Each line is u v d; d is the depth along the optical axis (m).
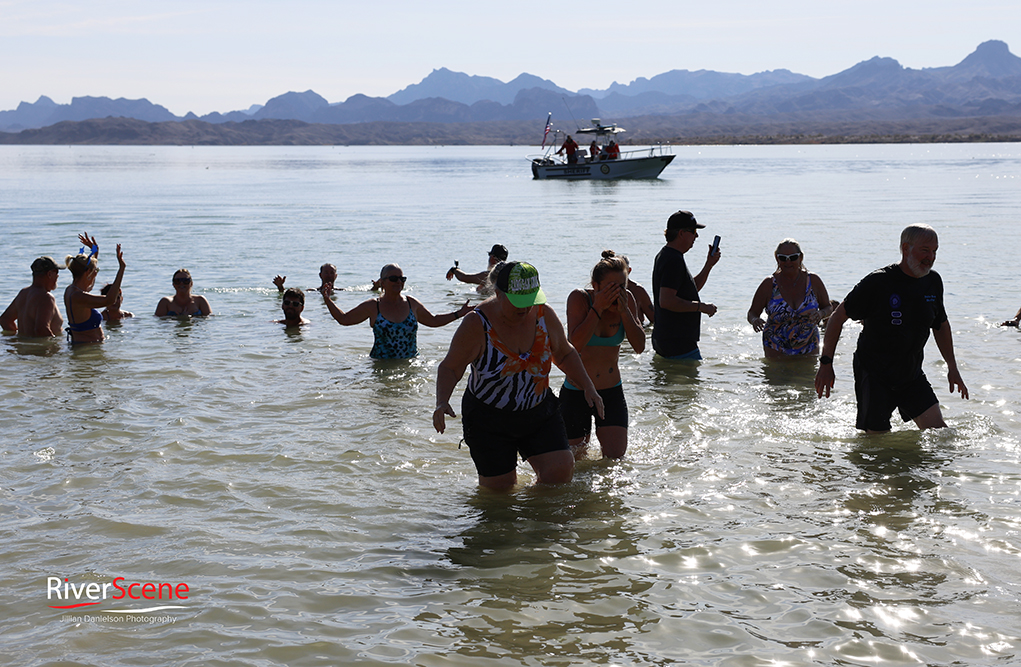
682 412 7.80
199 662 3.65
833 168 81.25
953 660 3.63
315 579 4.48
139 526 5.20
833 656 3.67
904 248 6.75
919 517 5.23
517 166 114.12
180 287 13.02
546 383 5.86
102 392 8.58
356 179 74.50
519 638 3.86
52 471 6.23
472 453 5.92
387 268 9.98
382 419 7.67
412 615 4.09
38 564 4.66
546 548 4.88
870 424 7.02
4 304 13.97
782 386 8.74
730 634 3.88
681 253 9.88
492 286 5.83
